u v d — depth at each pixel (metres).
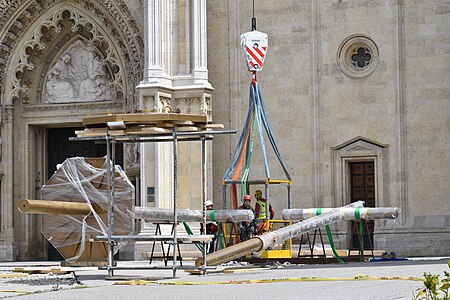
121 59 60.06
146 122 35.25
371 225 55.22
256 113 48.59
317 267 39.25
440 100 54.09
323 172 56.06
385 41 55.16
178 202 55.28
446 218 53.47
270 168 56.91
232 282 31.28
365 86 55.47
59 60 62.59
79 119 61.91
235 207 47.91
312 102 56.31
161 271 40.34
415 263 40.19
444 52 54.12
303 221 41.56
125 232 37.56
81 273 39.62
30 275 39.38
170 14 55.94
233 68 57.69
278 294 26.62
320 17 56.34
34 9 61.53
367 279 30.78
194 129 36.06
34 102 62.72
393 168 54.69
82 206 37.62
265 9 57.31
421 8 54.53
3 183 62.03
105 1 59.09
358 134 55.47
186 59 55.94
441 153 53.94
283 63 56.91
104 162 37.78
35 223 62.34
